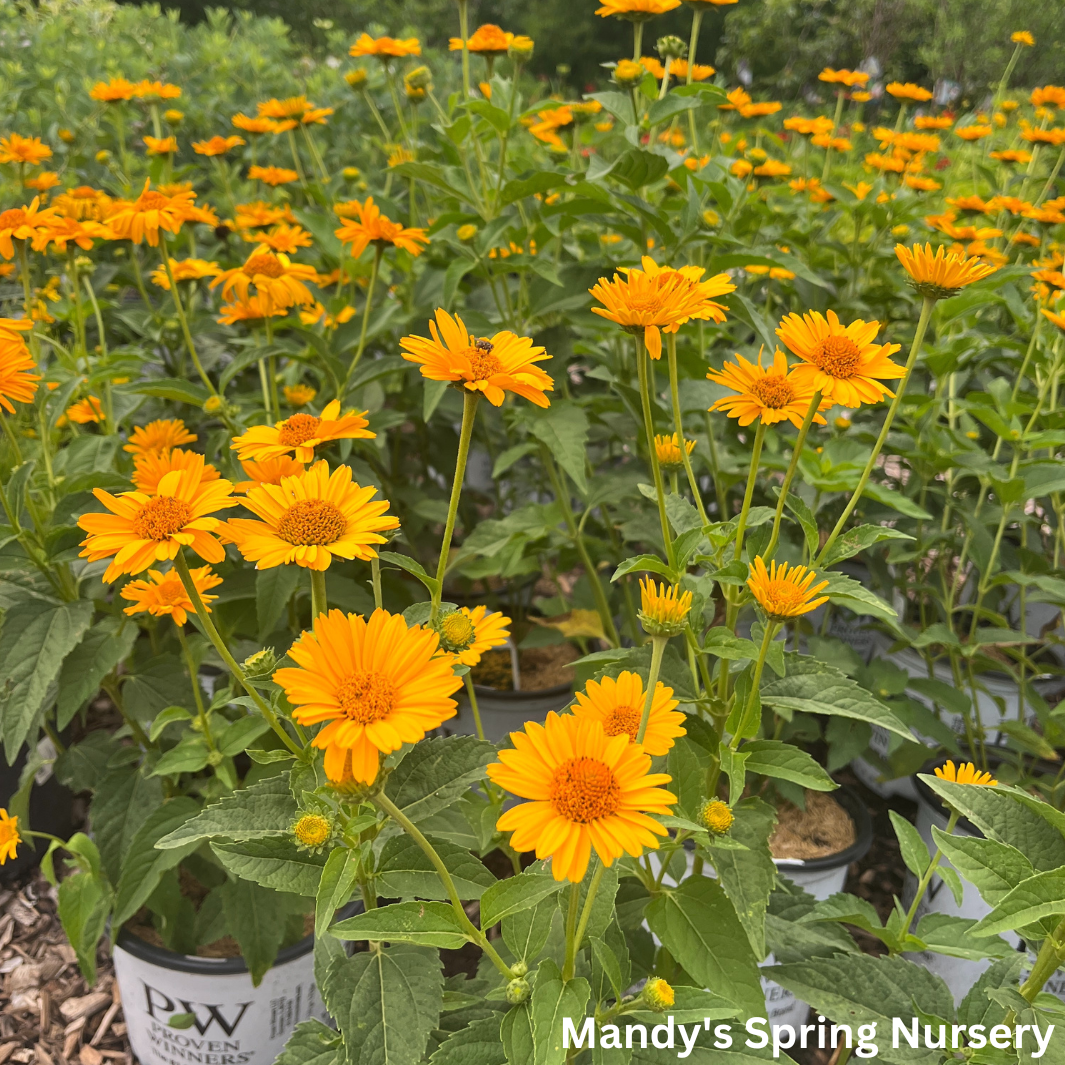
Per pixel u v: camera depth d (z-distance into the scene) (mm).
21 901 1084
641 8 906
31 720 705
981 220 1731
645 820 398
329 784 482
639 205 867
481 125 1098
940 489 1102
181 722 820
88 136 1946
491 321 1002
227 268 1241
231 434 854
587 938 539
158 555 469
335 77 2586
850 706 585
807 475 853
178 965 769
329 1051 605
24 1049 923
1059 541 1126
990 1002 600
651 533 987
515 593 1318
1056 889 458
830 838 967
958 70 4582
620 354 1115
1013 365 1268
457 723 1225
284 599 827
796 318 546
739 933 570
